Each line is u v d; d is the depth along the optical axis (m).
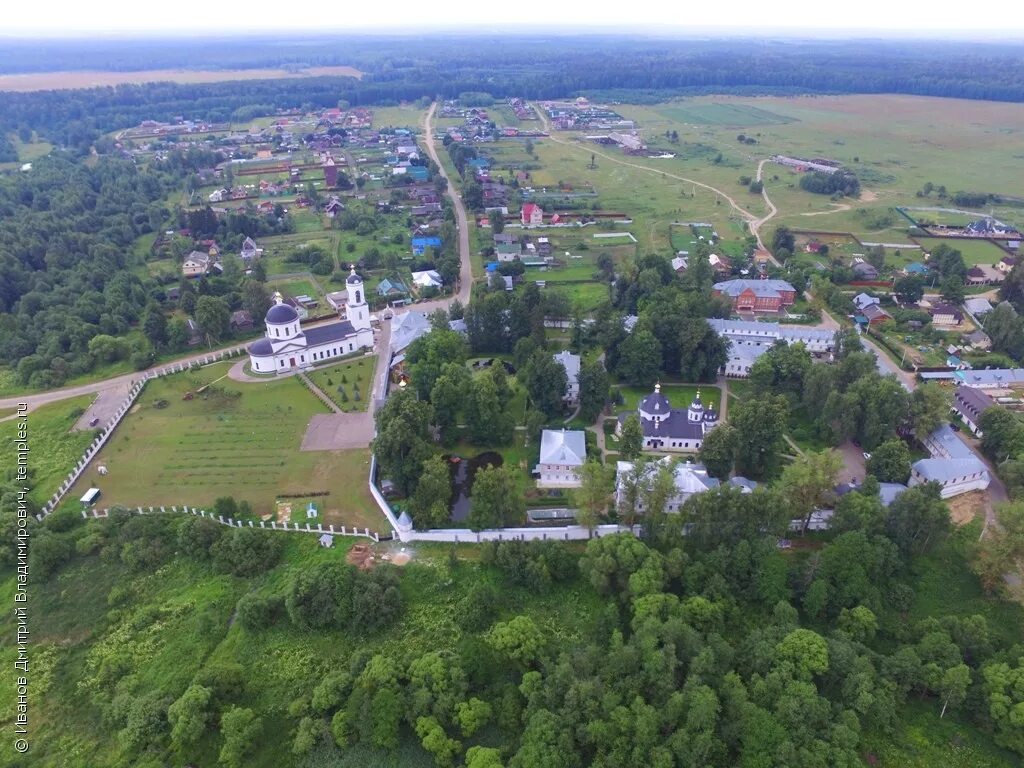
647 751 95.25
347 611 121.19
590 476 135.62
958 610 124.12
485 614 122.50
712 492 131.38
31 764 101.94
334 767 101.00
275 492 154.62
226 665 112.12
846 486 150.25
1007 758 100.88
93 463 165.38
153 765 98.25
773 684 101.19
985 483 152.38
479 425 170.00
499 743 102.75
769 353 192.50
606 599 127.38
